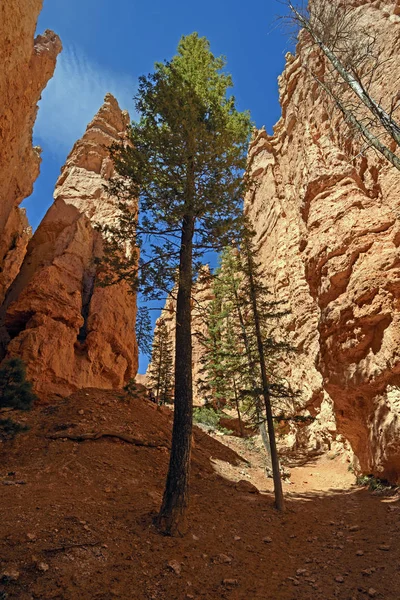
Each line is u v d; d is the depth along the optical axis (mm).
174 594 5965
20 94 21500
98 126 39906
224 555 7613
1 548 6004
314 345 29188
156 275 10875
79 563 6121
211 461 16672
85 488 9766
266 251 42000
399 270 13297
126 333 26047
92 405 16391
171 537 7969
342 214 16719
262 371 14891
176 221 12047
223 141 12297
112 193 12516
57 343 19812
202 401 40062
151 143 12125
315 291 17984
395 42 16188
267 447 21469
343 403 15258
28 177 28672
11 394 10391
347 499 13078
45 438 13328
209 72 15461
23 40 19234
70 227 25891
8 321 20688
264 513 11250
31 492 8797
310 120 24219
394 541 8211
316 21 9016
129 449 13898
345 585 6570
